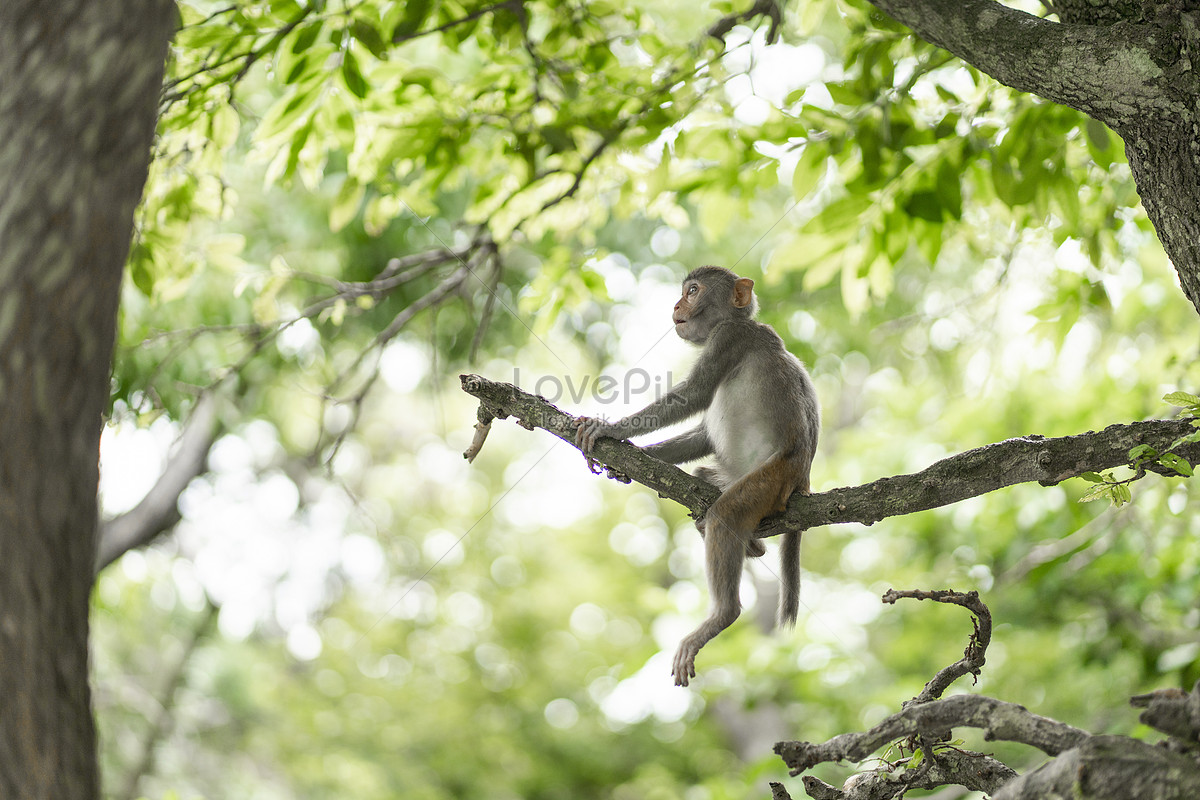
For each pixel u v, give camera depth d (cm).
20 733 271
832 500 529
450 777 1936
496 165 816
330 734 1816
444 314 1324
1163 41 402
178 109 665
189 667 1542
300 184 1193
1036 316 767
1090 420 963
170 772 1471
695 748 1970
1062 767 317
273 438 1488
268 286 804
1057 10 470
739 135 689
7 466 269
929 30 481
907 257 1367
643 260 1369
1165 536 898
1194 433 400
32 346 269
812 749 363
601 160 761
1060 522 984
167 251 747
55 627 279
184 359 1123
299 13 625
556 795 1975
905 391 1306
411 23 616
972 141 650
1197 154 404
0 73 280
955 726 346
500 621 2039
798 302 1223
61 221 270
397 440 1852
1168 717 308
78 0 277
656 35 691
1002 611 1073
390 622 1942
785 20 747
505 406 526
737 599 549
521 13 654
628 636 2064
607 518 2138
